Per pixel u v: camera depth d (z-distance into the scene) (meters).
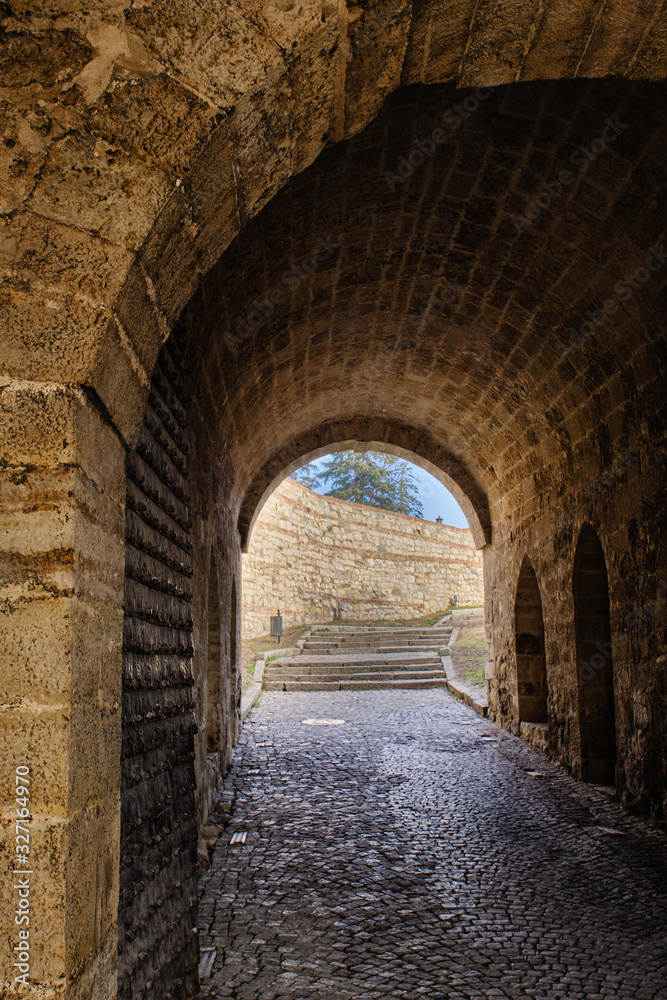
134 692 2.25
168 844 2.59
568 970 3.26
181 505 3.26
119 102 1.69
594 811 5.91
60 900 1.54
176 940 2.63
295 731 9.74
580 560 7.16
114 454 2.02
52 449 1.69
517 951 3.45
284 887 4.26
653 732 5.49
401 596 25.52
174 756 2.78
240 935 3.60
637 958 3.38
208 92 1.74
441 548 27.55
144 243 1.78
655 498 5.36
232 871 4.52
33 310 1.70
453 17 2.07
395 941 3.55
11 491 1.67
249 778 7.07
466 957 3.38
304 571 21.83
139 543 2.37
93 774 1.76
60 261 1.71
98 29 1.66
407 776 7.17
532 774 7.24
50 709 1.61
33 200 1.69
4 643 1.62
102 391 1.82
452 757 8.07
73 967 1.57
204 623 5.54
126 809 2.09
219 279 4.20
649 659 5.54
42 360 1.71
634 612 5.79
